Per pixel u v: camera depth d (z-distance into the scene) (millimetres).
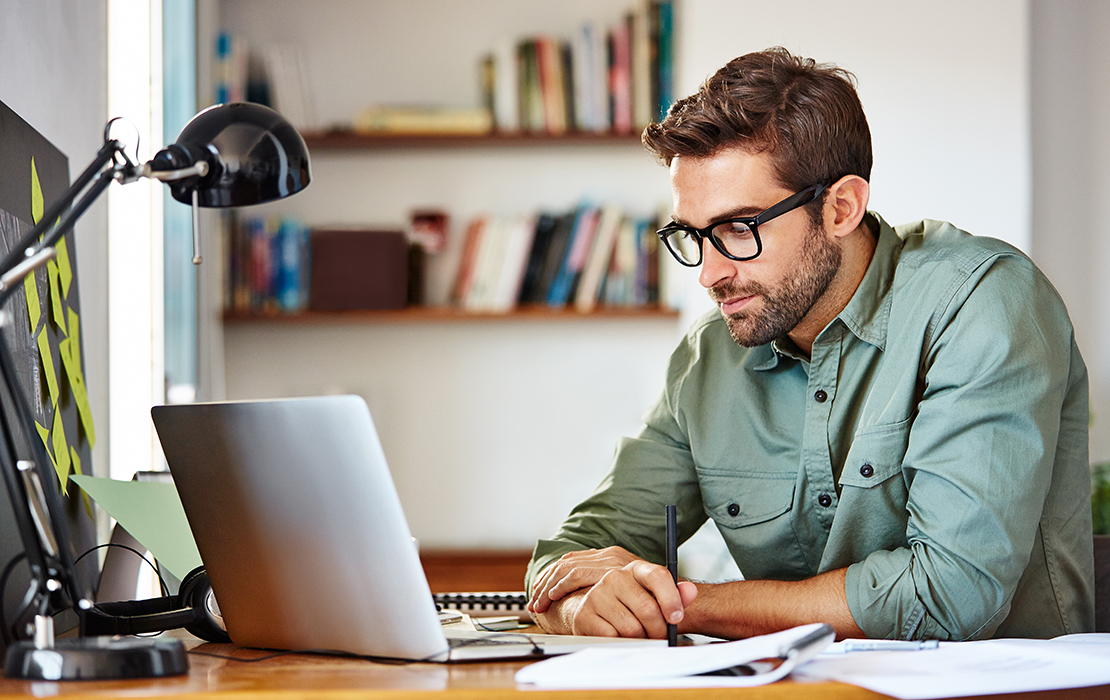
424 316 3330
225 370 3475
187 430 938
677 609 991
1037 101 3447
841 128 1273
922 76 3170
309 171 1011
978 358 1181
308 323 3465
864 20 3168
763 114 1233
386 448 3508
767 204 1239
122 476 2047
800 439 1422
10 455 791
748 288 1261
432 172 3537
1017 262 1273
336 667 831
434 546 3500
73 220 828
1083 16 3445
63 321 1411
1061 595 1280
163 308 2262
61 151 1522
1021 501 1118
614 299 3391
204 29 3078
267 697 686
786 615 1123
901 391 1274
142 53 2150
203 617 1038
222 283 3283
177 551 1131
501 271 3400
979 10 3170
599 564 1182
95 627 1017
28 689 712
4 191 1200
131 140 909
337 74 3529
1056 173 3447
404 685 725
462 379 3533
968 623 1092
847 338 1348
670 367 1575
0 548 1008
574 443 3535
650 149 1320
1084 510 1330
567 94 3416
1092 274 3436
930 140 3168
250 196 979
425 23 3549
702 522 1583
